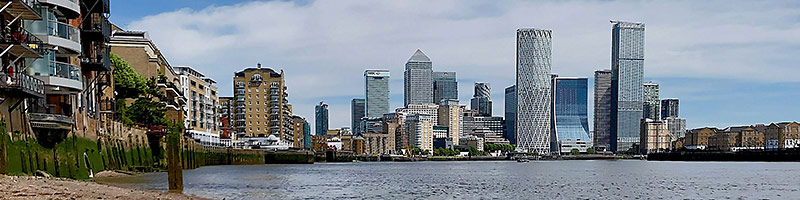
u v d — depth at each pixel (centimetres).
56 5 5862
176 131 5700
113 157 7775
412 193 7906
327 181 10231
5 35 5069
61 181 4956
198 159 13838
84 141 6700
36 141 5544
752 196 7950
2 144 4703
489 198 7331
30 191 3888
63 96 6181
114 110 8975
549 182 11025
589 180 11838
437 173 15538
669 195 8075
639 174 14838
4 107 4841
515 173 15838
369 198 6975
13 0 4875
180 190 5666
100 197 4106
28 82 5166
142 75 13550
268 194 6800
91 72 7456
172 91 14325
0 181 4162
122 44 13588
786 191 8788
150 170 9262
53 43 5722
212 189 7081
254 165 19600
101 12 7406
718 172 15638
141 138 9300
